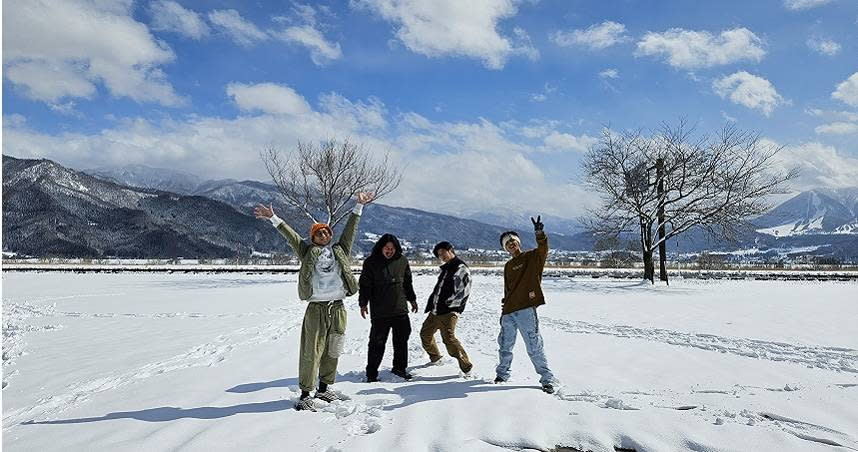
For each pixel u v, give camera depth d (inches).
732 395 209.3
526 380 235.5
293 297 689.6
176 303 622.8
